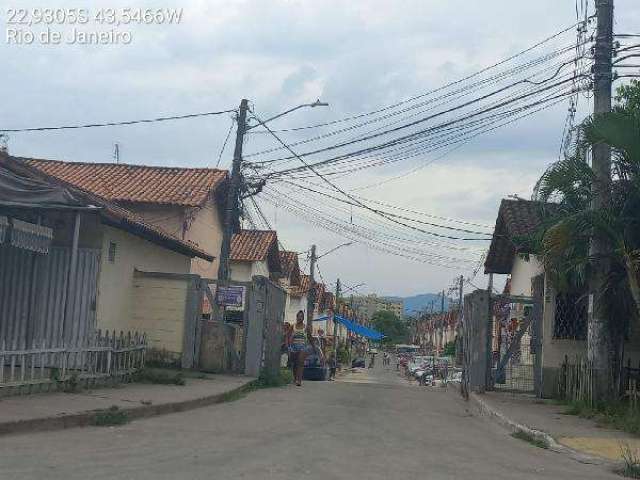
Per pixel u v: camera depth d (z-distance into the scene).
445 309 109.44
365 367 80.81
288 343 23.88
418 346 117.75
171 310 19.38
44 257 16.23
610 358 15.45
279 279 43.47
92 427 10.41
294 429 11.31
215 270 32.12
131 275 18.81
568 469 9.55
